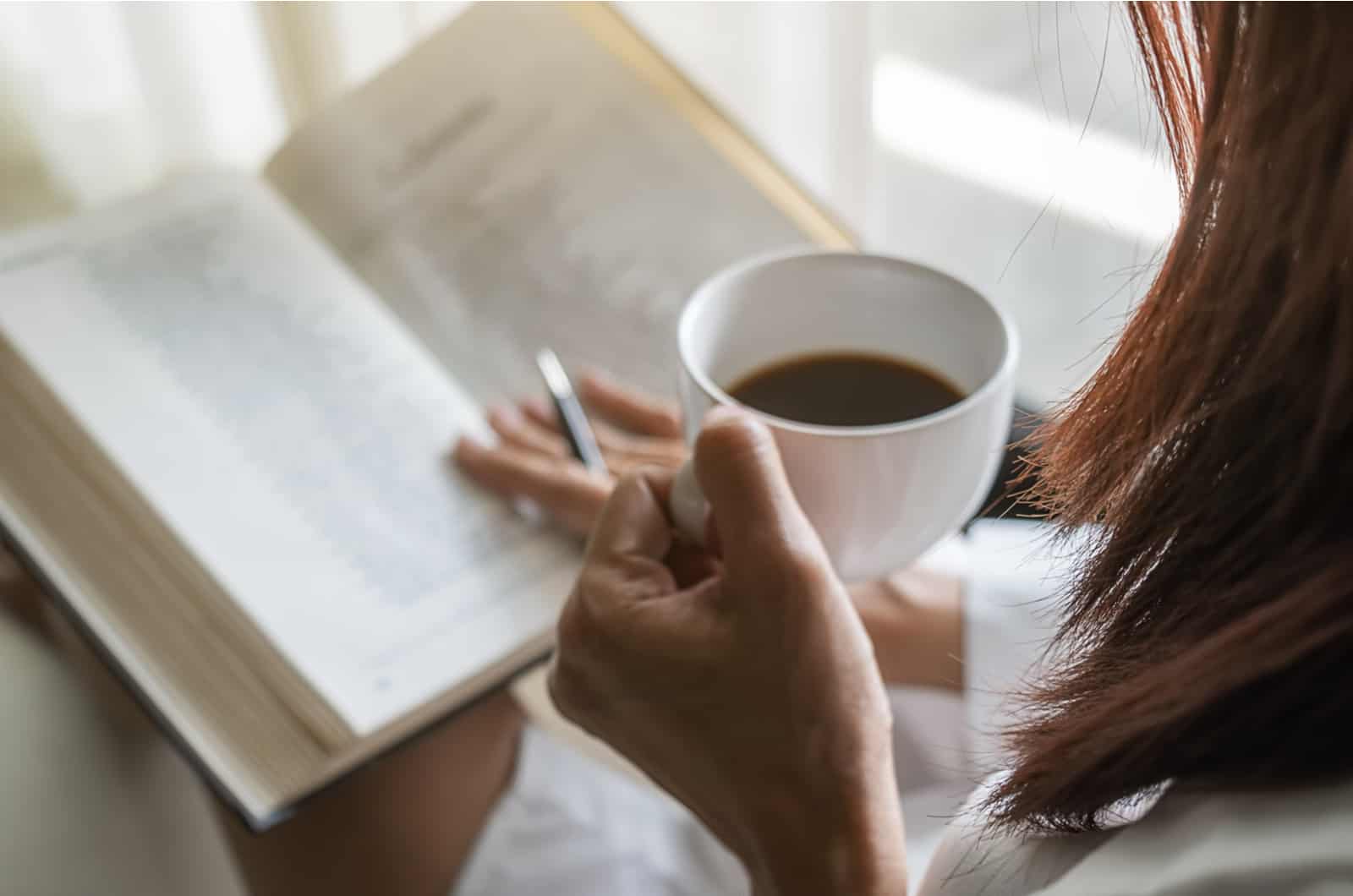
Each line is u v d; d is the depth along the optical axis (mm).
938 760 603
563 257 675
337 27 903
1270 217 245
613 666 383
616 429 658
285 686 522
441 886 670
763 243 664
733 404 395
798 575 348
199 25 883
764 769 361
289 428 606
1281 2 229
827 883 356
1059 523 336
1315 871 249
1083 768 291
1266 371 251
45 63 868
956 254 935
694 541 415
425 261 678
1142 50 285
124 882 588
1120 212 792
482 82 700
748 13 876
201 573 548
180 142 930
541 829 664
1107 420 307
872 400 458
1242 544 272
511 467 592
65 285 631
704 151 683
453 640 544
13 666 581
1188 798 286
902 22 843
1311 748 260
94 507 558
